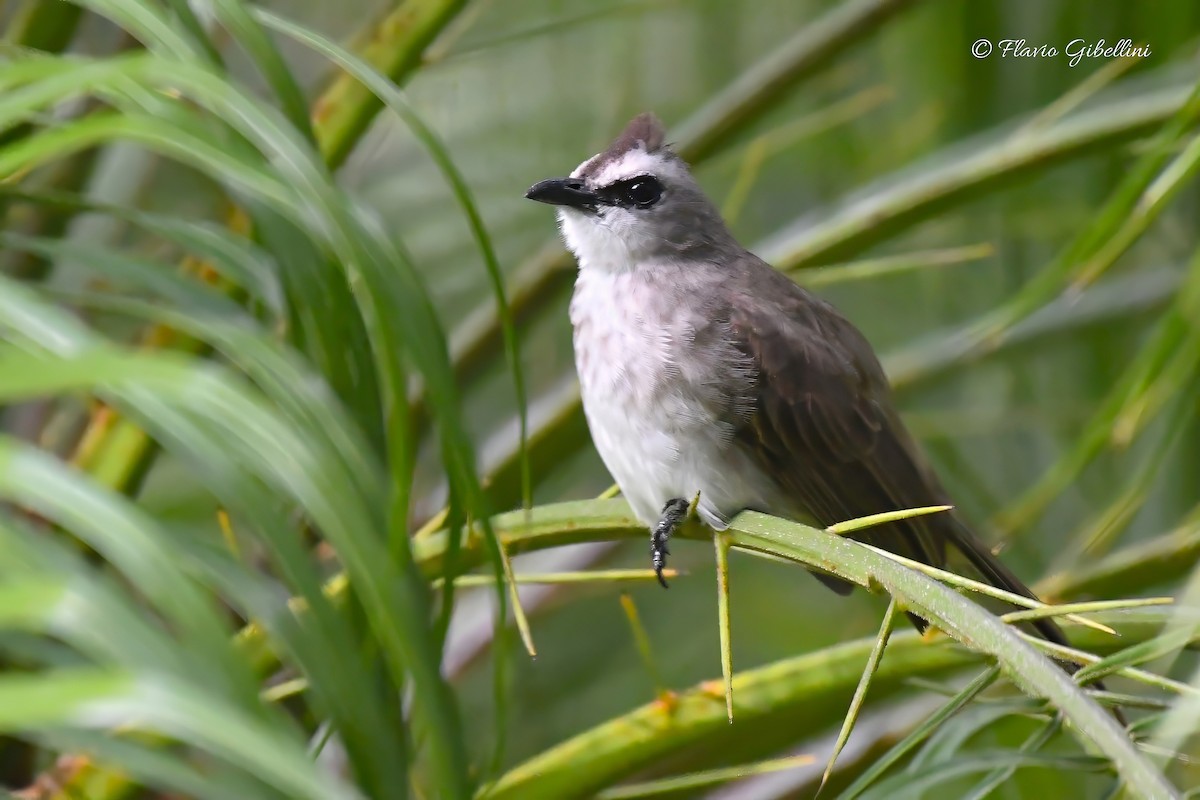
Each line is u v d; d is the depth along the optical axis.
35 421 4.49
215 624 2.62
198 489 4.55
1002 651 4.20
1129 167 4.55
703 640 4.62
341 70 4.48
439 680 3.36
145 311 3.37
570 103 4.61
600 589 4.57
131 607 2.59
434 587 4.42
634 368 4.51
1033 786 4.51
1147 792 3.65
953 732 4.37
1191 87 4.51
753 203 4.63
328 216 3.56
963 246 4.59
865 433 4.52
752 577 4.63
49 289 4.09
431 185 4.62
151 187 4.52
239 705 2.57
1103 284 4.57
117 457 4.45
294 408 3.23
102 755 2.73
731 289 4.52
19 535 2.62
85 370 2.67
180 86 3.70
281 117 3.62
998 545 4.49
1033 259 4.58
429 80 4.62
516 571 4.57
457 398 3.83
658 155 4.53
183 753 4.36
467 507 4.36
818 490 4.51
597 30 4.61
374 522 3.33
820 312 4.53
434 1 4.48
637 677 4.62
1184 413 4.45
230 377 3.21
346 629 3.21
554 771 4.43
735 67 4.61
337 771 4.43
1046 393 4.57
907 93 4.57
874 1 4.55
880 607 4.59
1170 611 4.37
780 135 4.55
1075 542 4.54
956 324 4.59
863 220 4.53
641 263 4.52
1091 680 4.07
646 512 4.51
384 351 3.72
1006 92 4.55
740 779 4.49
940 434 4.57
